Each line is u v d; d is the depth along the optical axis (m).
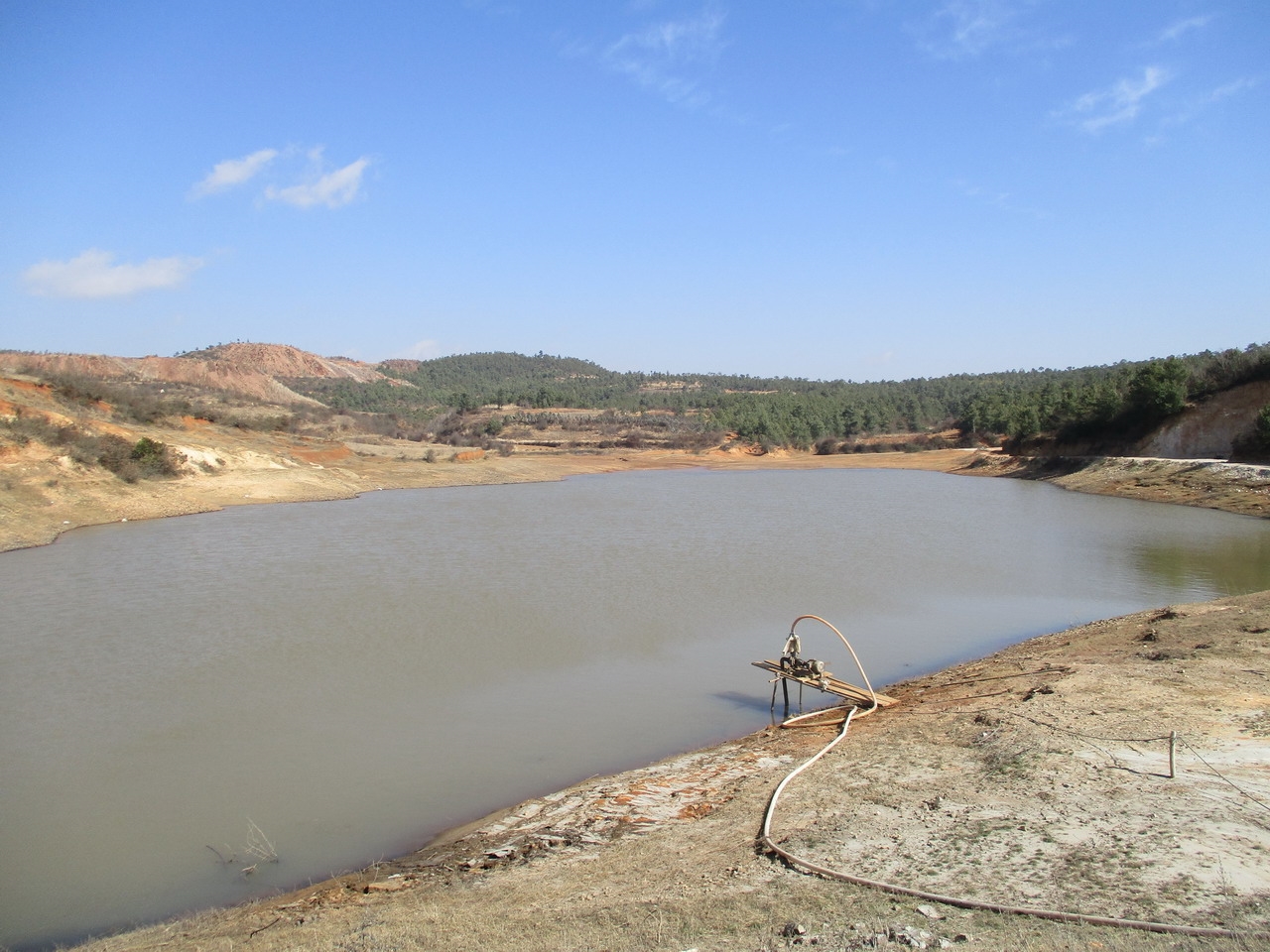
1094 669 14.29
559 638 20.62
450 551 33.75
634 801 11.20
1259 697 11.81
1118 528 40.56
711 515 48.25
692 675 17.89
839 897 7.31
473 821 11.33
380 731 14.66
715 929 6.91
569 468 87.06
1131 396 67.81
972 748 11.14
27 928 9.07
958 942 6.20
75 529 39.50
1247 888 6.70
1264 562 30.17
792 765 11.88
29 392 48.72
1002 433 108.94
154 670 17.89
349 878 9.73
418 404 170.75
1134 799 8.73
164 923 8.84
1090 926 6.30
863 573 29.22
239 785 12.54
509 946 6.95
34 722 15.02
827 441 118.31
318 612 23.03
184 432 57.97
